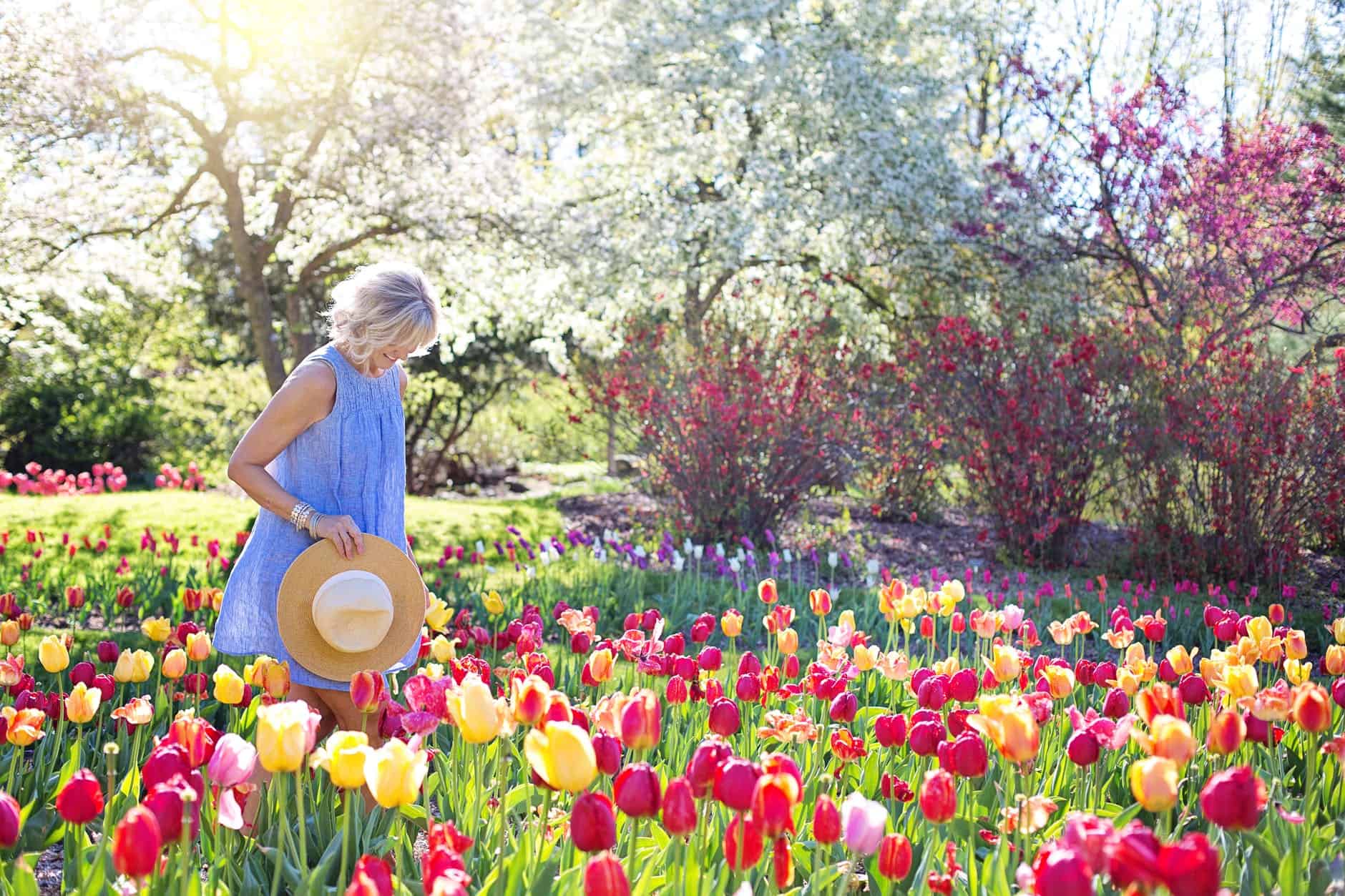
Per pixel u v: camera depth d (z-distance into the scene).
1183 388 9.05
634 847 2.15
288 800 2.86
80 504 11.99
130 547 9.05
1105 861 1.79
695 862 2.24
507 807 2.71
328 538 3.02
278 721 2.12
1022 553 9.97
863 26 15.35
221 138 12.13
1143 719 2.59
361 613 2.95
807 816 2.84
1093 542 10.52
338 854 2.52
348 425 3.09
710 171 15.41
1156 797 1.99
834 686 3.21
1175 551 8.98
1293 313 11.08
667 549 8.05
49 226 12.48
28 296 13.87
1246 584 8.58
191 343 24.28
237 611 3.11
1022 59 14.35
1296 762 3.55
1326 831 2.68
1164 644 6.48
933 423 10.63
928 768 3.09
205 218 15.06
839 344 11.45
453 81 13.09
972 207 14.73
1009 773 2.61
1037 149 13.70
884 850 2.06
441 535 10.55
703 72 14.64
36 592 6.80
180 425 23.20
